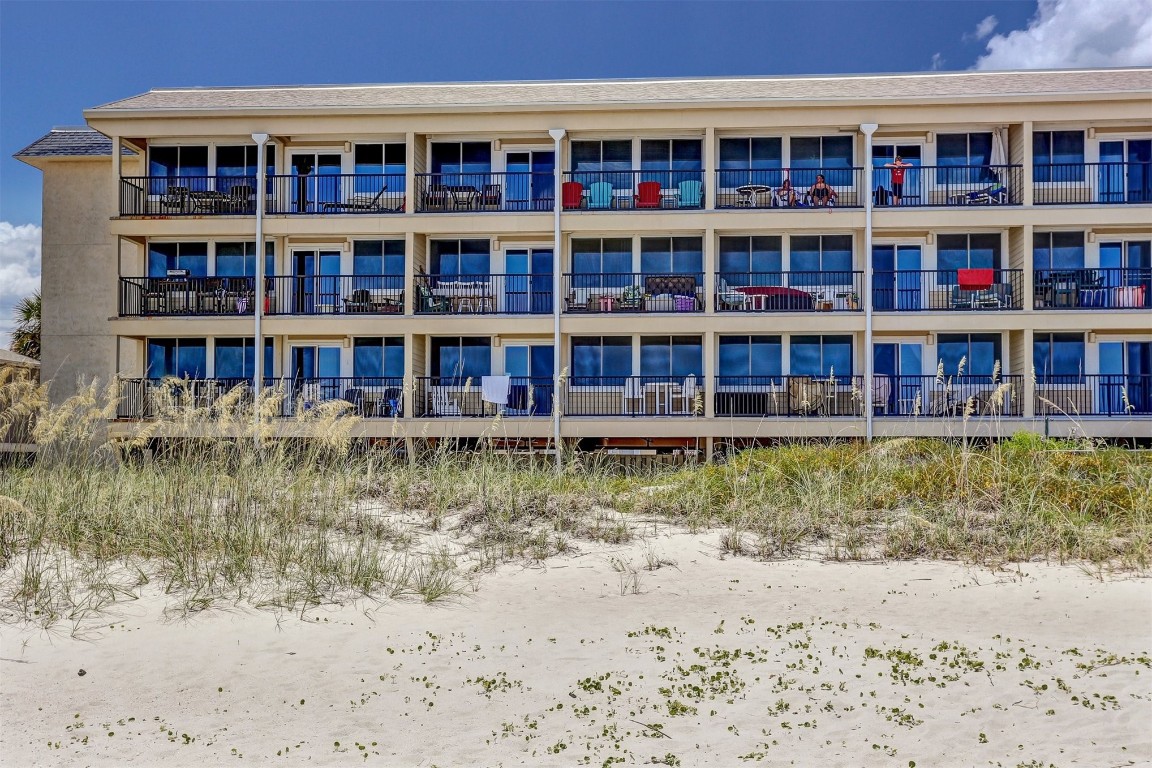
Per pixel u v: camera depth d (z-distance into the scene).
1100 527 10.05
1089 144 24.55
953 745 5.13
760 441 23.45
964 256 24.89
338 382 24.98
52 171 26.84
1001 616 7.55
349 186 25.81
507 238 25.72
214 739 5.41
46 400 11.88
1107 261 24.59
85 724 5.66
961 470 11.87
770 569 9.20
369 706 5.90
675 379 24.77
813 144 25.44
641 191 24.77
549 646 7.00
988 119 23.66
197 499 10.09
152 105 25.28
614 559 9.53
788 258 25.25
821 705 5.75
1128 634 7.00
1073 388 23.81
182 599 8.12
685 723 5.52
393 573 8.96
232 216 24.66
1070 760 4.90
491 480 12.45
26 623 7.52
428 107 24.45
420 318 24.17
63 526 9.54
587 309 24.64
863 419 22.56
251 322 24.39
